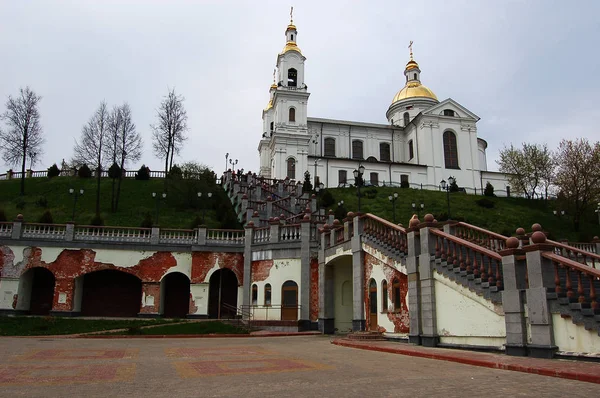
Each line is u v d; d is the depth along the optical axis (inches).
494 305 551.8
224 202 1994.3
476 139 3299.7
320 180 2972.4
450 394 306.5
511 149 2827.3
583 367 394.3
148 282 1248.2
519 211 2370.8
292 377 381.7
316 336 954.7
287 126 3041.3
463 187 3093.0
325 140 3363.7
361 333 792.3
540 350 480.7
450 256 641.0
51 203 2000.5
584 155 2134.6
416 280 692.7
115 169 2336.4
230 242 1299.2
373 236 856.9
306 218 1153.4
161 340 839.1
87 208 1957.4
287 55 3196.4
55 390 326.0
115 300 1310.3
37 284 1289.4
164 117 2373.3
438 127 3257.9
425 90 3710.6
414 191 2696.9
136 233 1365.7
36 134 2272.4
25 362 483.8
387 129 3472.0
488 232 833.5
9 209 1877.5
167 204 2058.3
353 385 342.3
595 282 595.2
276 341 813.9
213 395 306.8
